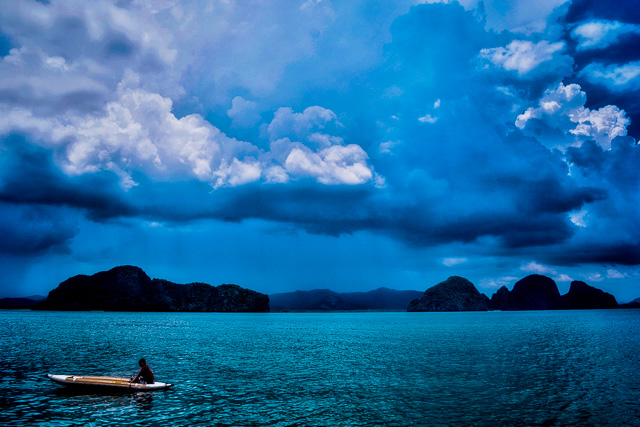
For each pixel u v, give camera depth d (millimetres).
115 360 48406
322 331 116188
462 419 24391
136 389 31391
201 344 71375
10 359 48625
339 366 45062
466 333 102438
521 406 27281
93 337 83750
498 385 34188
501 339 81688
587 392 31312
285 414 25375
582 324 147000
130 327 126312
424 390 32312
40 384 33062
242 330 120062
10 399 28203
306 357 53250
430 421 23984
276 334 101812
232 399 29078
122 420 23875
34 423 23203
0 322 148125
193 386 33469
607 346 65812
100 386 31391
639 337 84500
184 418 24391
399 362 48312
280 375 39156
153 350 60312
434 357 53000
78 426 22750
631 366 44062
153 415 24906
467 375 39000
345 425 23312
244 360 50000
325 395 30516
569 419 24250
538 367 43656
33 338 79250
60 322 153750
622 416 24828
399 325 156375
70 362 46531
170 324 154625
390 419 24422
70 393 30109
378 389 32750
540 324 150750
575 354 55125
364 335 97750
